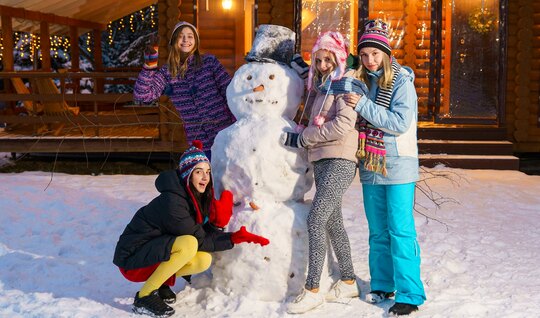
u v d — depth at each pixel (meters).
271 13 12.54
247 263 4.60
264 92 4.79
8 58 13.75
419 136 12.12
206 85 5.63
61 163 12.16
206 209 4.61
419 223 7.24
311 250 4.51
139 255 4.46
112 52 27.59
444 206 8.23
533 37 12.94
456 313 4.54
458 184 9.78
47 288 5.11
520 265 5.75
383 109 4.36
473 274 5.47
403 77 4.45
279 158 4.67
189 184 4.52
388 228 4.66
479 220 7.48
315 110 4.56
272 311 4.49
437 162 11.34
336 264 5.14
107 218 7.23
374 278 4.79
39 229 6.81
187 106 5.73
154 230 4.51
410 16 14.17
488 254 6.09
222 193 4.63
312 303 4.48
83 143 11.44
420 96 14.22
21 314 4.53
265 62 4.90
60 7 15.02
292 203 4.79
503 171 11.15
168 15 12.30
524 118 12.98
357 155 4.50
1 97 12.16
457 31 12.78
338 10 13.13
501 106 12.33
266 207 4.69
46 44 15.27
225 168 4.74
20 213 7.33
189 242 4.41
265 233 4.58
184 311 4.56
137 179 10.03
